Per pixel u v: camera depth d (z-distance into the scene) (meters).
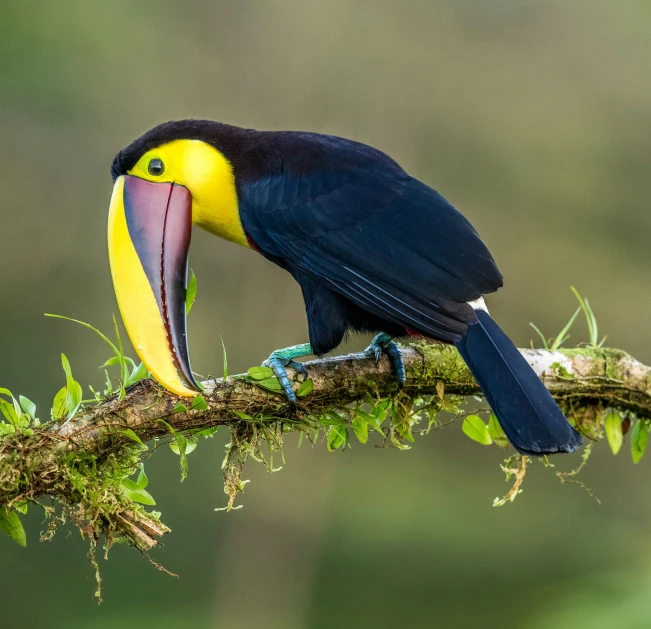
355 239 6.29
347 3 19.86
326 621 15.38
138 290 6.09
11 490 4.98
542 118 19.89
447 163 19.73
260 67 19.55
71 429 5.11
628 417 6.73
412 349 6.21
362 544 15.77
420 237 6.15
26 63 17.25
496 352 5.72
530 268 18.70
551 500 16.30
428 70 19.89
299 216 6.45
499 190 19.42
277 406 5.70
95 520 5.07
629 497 16.33
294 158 6.62
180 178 6.55
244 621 15.27
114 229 6.33
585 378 6.48
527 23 20.39
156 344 5.84
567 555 15.53
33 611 14.10
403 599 15.14
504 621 14.75
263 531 15.75
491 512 16.09
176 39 18.95
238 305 17.53
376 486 16.22
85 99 17.77
